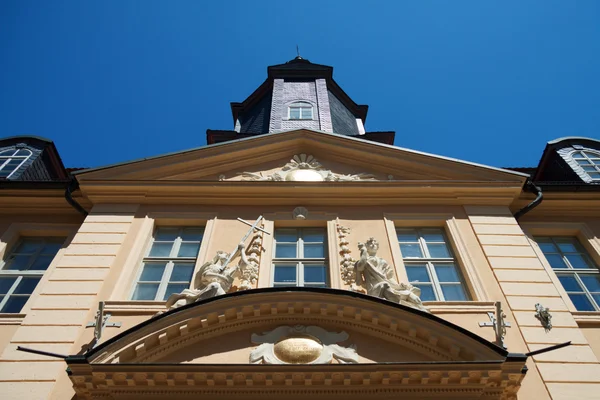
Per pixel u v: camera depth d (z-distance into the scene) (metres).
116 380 6.47
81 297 8.32
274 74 19.53
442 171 11.31
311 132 12.30
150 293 8.77
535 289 8.57
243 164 11.84
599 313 8.46
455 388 6.55
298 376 6.47
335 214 10.34
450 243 9.84
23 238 10.70
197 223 10.26
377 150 11.82
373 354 7.13
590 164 12.59
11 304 9.12
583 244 10.63
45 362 7.33
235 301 7.35
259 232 9.81
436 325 7.00
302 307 7.44
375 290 8.11
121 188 10.65
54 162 13.55
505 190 10.70
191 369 6.41
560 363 7.37
